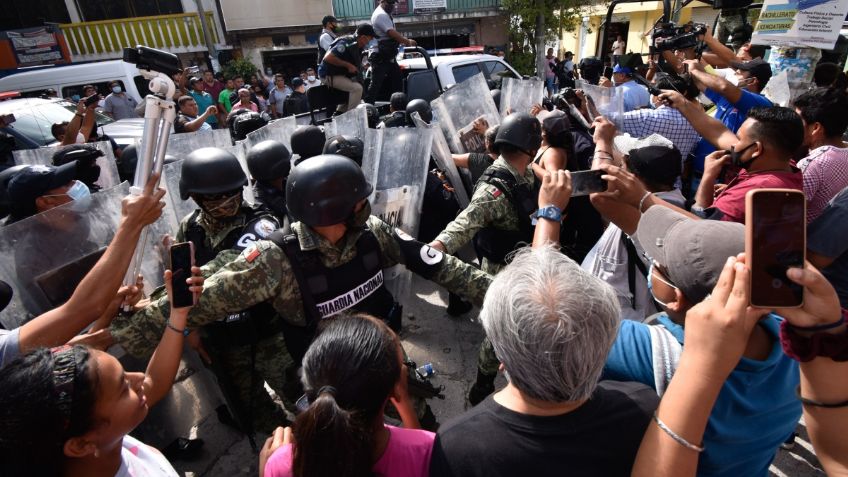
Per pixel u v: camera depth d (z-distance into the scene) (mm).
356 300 1654
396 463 1031
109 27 14078
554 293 868
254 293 1547
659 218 1159
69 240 1772
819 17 4172
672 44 4027
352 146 2713
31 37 12539
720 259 917
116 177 2979
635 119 3463
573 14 12664
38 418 853
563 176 1691
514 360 874
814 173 2393
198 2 13461
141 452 1238
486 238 2426
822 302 756
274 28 14602
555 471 869
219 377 2068
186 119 5949
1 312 1633
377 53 6309
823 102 2609
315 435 876
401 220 2748
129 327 1548
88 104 4555
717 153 2320
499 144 2277
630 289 1829
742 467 966
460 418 974
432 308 3611
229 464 2381
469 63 6855
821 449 867
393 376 1022
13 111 6230
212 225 2129
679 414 812
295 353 1703
